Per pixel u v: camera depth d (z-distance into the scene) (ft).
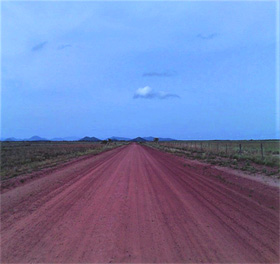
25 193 38.22
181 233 21.77
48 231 22.36
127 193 37.32
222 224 23.98
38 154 121.70
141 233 21.81
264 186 40.24
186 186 42.34
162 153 140.26
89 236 21.16
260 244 19.47
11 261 16.99
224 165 67.77
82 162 86.43
